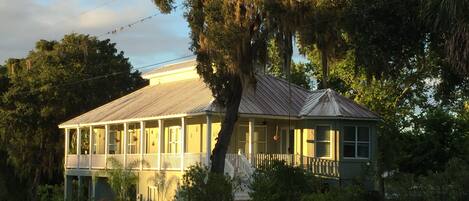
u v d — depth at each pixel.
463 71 18.83
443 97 25.86
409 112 41.91
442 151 33.88
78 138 41.75
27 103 49.38
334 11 24.14
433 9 18.98
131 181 34.91
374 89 40.97
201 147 34.84
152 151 39.53
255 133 34.88
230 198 21.78
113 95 52.12
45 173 52.22
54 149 50.22
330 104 33.69
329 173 31.95
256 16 25.25
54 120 49.75
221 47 24.97
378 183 22.77
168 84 42.22
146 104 38.41
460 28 17.80
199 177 21.88
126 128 37.28
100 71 51.34
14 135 49.66
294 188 20.52
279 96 34.91
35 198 46.88
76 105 49.84
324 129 33.34
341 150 32.81
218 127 34.34
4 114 49.34
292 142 34.84
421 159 33.59
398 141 33.62
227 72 26.23
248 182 26.50
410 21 22.20
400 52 23.16
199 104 32.25
